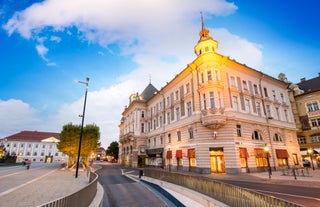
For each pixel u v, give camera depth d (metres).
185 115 28.88
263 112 29.27
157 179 17.08
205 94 25.16
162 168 33.69
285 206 4.03
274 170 26.38
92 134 37.19
